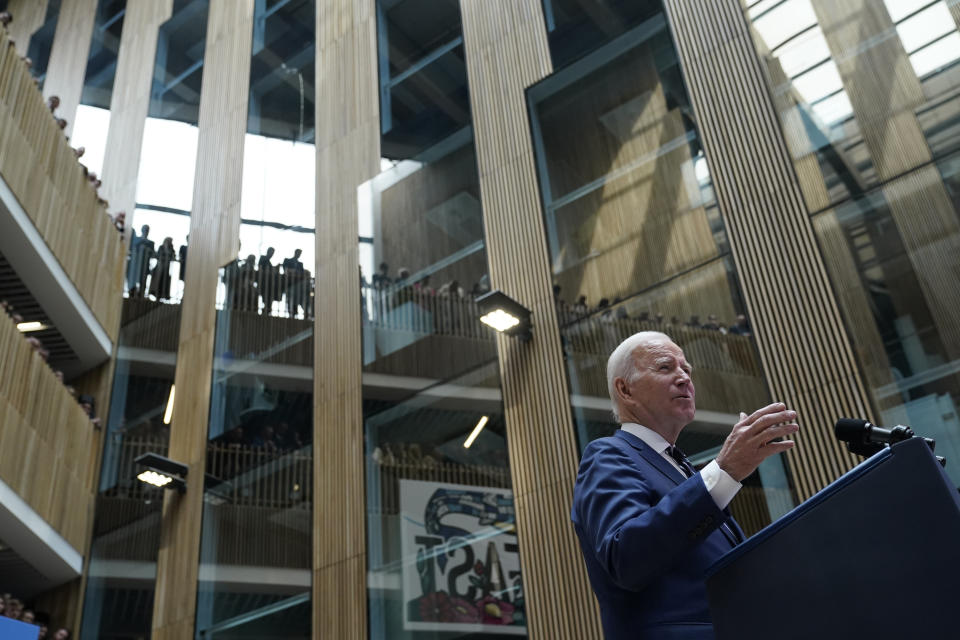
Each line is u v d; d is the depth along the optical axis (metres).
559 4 10.77
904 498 1.41
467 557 9.02
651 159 9.11
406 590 9.32
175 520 11.77
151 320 13.71
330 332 11.48
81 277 12.90
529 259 9.71
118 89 16.72
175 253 14.09
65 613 11.91
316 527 10.41
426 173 11.32
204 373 12.60
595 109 9.85
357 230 11.84
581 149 9.78
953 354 6.60
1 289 12.31
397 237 11.29
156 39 16.75
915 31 7.63
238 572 10.84
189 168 14.73
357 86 12.98
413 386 10.28
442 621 8.91
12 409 10.59
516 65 10.88
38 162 11.86
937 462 1.40
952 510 1.35
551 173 9.95
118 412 13.14
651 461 2.18
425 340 10.41
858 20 8.04
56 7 19.11
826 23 8.26
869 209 7.42
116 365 13.56
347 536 10.08
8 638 3.59
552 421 8.91
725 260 8.17
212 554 11.16
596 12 10.32
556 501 8.60
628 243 8.95
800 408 7.26
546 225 9.73
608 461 2.14
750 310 7.83
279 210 13.06
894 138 7.46
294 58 14.34
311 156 13.09
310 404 11.23
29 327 12.97
